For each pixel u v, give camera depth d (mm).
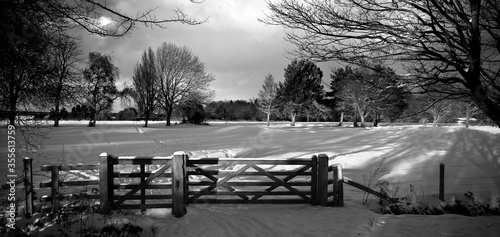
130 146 18578
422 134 25062
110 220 5895
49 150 16078
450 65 4098
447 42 3949
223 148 17719
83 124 49531
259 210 6684
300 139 24344
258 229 5531
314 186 7215
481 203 7336
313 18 4352
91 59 41344
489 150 16531
